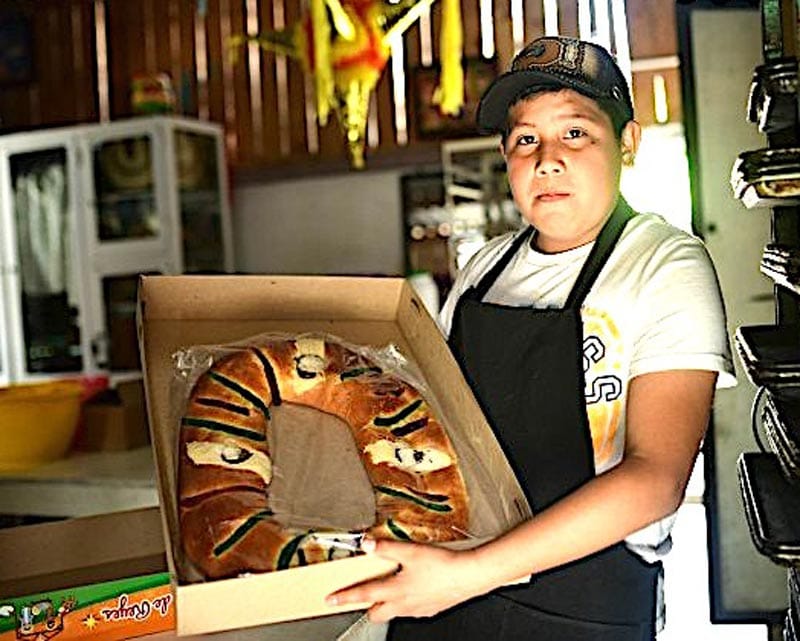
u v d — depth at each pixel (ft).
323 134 15.16
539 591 3.92
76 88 16.70
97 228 14.37
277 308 4.05
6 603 3.48
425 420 3.64
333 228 15.01
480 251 4.71
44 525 4.14
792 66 3.67
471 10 13.94
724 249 6.98
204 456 3.29
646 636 3.98
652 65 12.59
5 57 16.81
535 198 3.92
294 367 3.70
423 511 3.26
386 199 14.69
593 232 4.09
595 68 3.89
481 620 4.02
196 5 15.76
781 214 4.76
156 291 3.83
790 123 4.21
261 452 3.37
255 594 2.81
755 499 4.06
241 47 15.56
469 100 14.10
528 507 3.41
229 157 15.79
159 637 3.71
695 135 6.98
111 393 8.32
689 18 6.93
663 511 3.28
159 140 13.85
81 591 3.60
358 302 4.14
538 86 3.90
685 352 3.53
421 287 13.11
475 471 3.51
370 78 10.66
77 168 14.37
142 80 14.30
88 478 6.91
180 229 14.08
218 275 3.91
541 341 3.93
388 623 4.28
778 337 4.70
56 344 14.99
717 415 6.98
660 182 12.53
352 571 2.93
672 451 3.40
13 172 14.85
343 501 3.29
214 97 15.81
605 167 3.89
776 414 3.88
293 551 2.95
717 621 7.07
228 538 2.99
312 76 11.09
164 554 4.04
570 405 3.86
